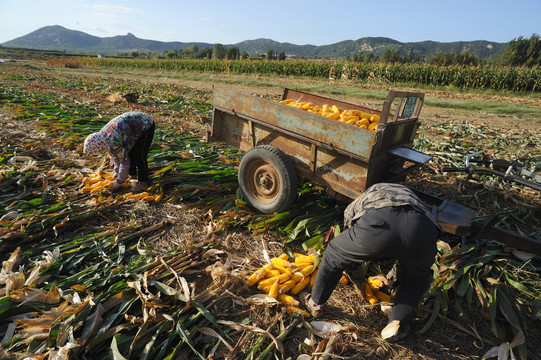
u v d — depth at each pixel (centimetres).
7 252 331
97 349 229
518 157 638
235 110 418
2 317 246
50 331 225
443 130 918
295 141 365
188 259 322
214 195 449
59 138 671
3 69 2473
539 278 312
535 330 267
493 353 243
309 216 388
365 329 266
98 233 357
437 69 2103
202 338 244
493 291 279
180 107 1152
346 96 1667
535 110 1317
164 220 393
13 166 504
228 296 279
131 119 419
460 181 511
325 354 233
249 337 245
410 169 373
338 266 238
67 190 455
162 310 260
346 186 336
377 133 297
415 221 210
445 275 305
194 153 607
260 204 399
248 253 351
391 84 2195
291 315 266
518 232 392
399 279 286
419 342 258
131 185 476
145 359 219
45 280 290
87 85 1677
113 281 285
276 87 1995
